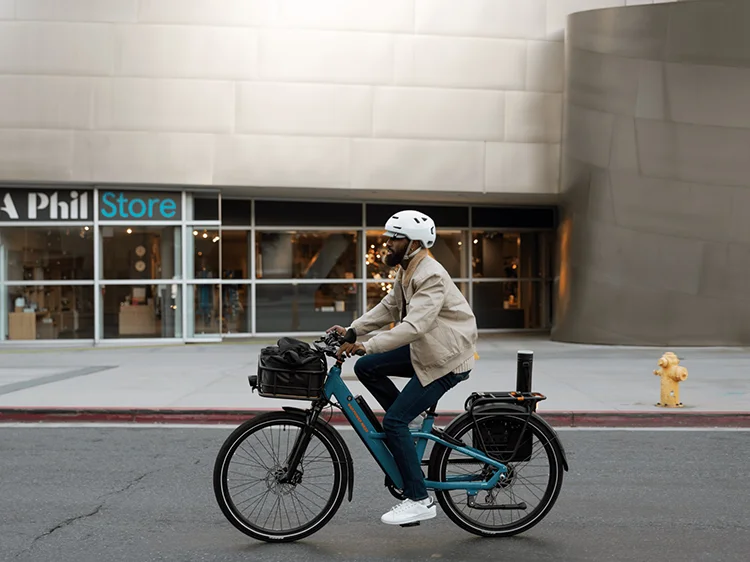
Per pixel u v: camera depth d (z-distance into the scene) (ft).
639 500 18.86
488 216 67.82
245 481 16.03
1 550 15.17
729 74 53.21
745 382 37.22
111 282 58.70
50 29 55.72
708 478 21.04
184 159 56.54
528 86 58.75
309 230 65.00
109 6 55.98
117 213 58.29
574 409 29.94
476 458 15.80
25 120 55.72
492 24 58.34
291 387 14.93
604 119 55.57
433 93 57.98
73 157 56.03
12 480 20.72
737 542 15.74
